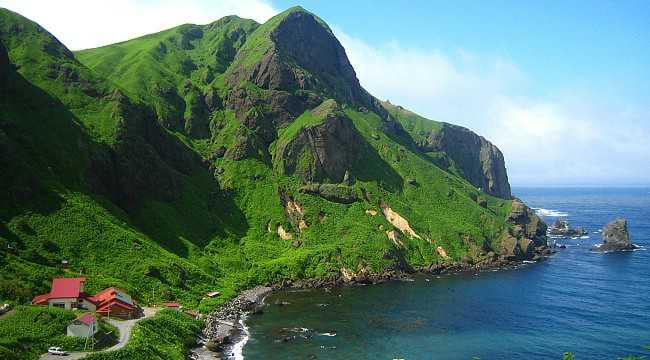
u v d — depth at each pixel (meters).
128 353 86.69
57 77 185.38
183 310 122.00
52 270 113.69
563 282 173.00
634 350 110.00
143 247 140.25
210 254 168.12
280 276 164.00
